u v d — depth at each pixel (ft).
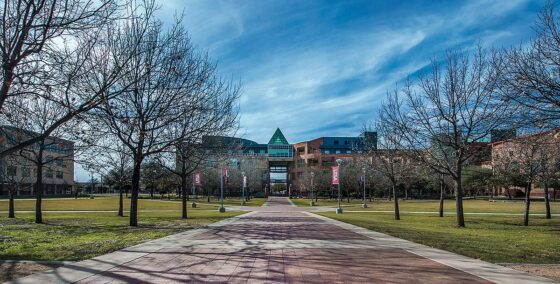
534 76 35.96
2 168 102.22
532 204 185.26
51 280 26.61
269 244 45.09
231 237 52.26
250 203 232.53
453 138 77.25
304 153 419.95
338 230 62.75
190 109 66.13
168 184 270.87
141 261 33.94
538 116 36.06
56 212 125.49
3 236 51.93
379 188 270.26
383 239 50.39
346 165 274.57
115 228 66.13
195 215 111.45
